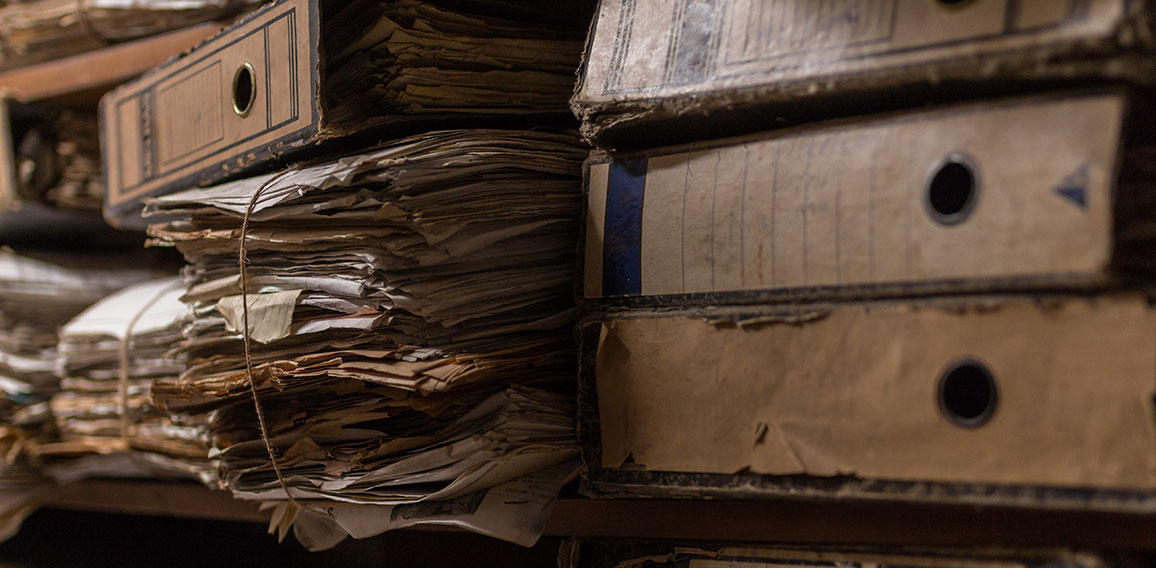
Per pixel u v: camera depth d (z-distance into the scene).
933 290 0.56
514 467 0.74
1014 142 0.53
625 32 0.71
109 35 1.28
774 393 0.62
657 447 0.68
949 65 0.55
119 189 1.09
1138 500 0.50
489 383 0.74
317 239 0.75
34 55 1.37
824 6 0.61
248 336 0.79
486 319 0.76
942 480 0.56
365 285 0.73
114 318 1.18
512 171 0.76
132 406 1.13
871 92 0.59
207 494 1.14
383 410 0.76
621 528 0.74
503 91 0.83
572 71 0.88
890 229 0.57
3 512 1.24
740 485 0.64
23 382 1.29
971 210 0.55
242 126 0.87
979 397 0.67
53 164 1.38
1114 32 0.49
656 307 0.69
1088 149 0.51
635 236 0.70
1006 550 0.58
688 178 0.68
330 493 0.79
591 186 0.74
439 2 0.81
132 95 1.05
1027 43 0.52
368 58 0.78
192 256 0.94
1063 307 0.52
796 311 0.61
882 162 0.58
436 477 0.73
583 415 0.73
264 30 0.83
